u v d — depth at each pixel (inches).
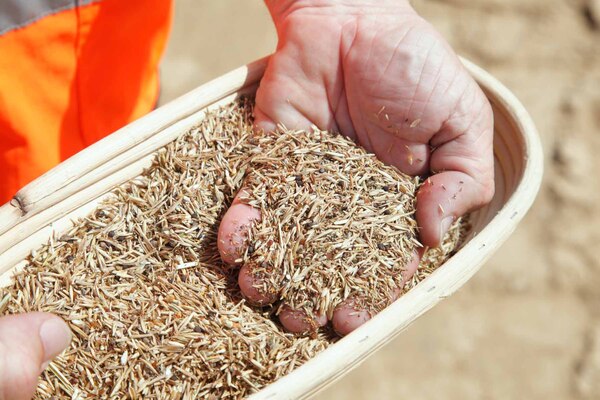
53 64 20.4
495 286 29.0
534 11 36.0
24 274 18.0
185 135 19.5
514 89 33.6
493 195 19.6
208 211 19.1
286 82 19.6
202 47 33.9
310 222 18.6
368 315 18.3
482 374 27.7
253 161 19.2
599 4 36.0
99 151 18.3
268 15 35.3
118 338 17.8
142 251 18.7
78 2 20.1
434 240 18.9
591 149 31.9
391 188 19.2
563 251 29.7
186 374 17.6
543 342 28.2
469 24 35.6
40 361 15.8
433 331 28.3
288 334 18.3
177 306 18.2
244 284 18.3
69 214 18.4
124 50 21.4
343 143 19.6
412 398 27.2
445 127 19.1
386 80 19.0
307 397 16.6
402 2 19.9
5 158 21.1
